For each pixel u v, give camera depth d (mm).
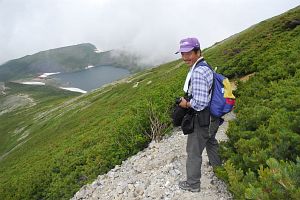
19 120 145750
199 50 6578
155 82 71938
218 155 7820
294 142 6418
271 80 13211
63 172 21688
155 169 9773
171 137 12367
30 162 44812
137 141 13102
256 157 6551
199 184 7305
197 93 6352
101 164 15547
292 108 8500
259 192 4559
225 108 6637
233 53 35781
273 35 35031
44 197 19766
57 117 99375
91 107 85688
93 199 10242
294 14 39062
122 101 67250
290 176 4738
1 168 64000
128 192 8922
